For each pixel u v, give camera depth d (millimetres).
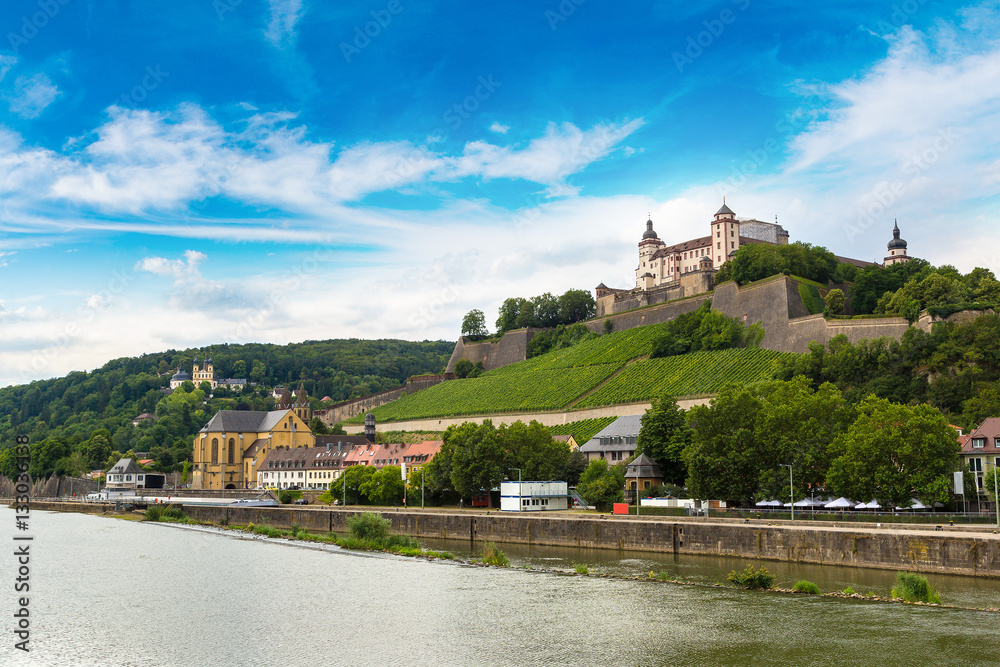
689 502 139750
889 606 81562
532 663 67062
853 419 137000
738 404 137625
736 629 74750
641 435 166125
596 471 170500
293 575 110188
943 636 70625
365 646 72938
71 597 96000
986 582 90562
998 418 144125
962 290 199875
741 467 132625
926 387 176750
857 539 102875
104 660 69562
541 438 182000
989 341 173750
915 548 97500
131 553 136875
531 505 161125
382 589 98438
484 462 175875
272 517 199000
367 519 150375
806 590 89188
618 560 119312
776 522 118688
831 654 67000
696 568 108875
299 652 71250
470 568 114000
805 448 131000
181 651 71938
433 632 77125
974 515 109188
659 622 78125
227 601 92812
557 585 98188
